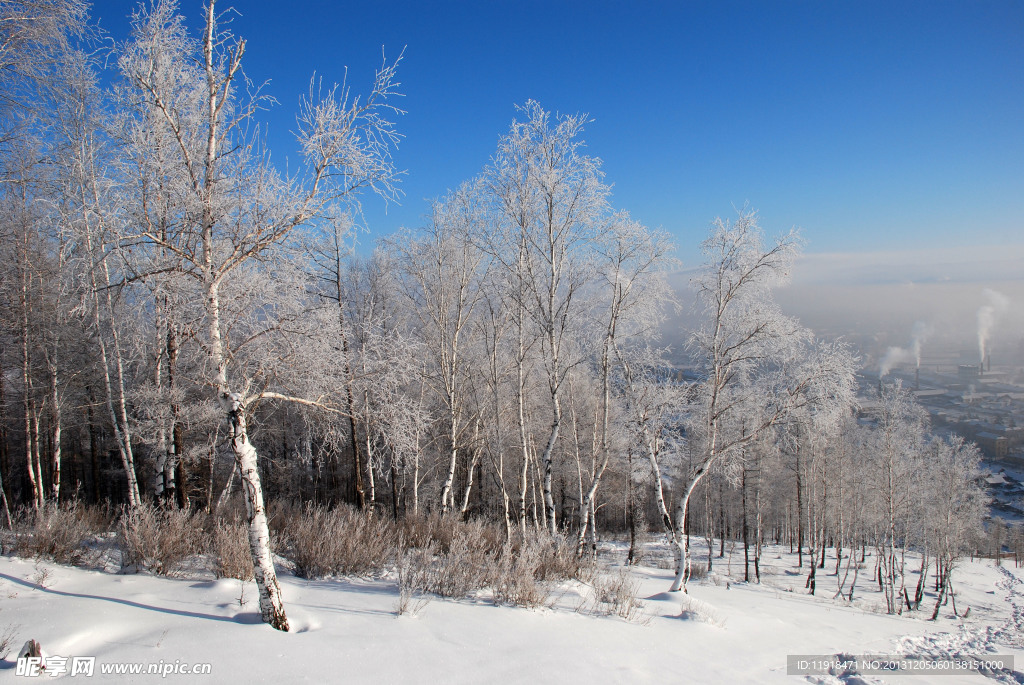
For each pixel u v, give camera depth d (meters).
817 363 11.52
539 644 5.73
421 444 17.22
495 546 10.26
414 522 12.91
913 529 24.92
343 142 6.21
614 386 15.39
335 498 27.00
